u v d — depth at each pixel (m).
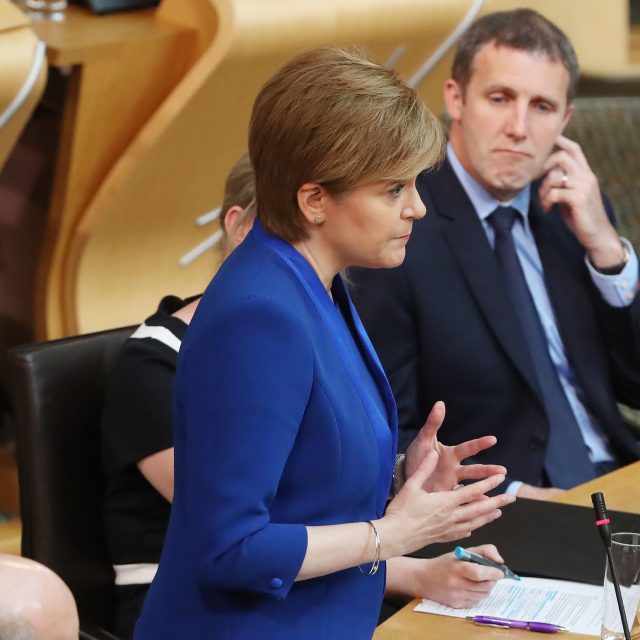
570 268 10.42
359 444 5.61
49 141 11.92
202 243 12.66
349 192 5.49
